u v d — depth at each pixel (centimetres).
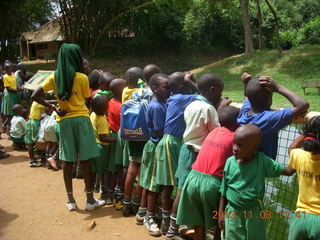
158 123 375
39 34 3319
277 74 2097
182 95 366
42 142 621
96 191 512
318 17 3073
